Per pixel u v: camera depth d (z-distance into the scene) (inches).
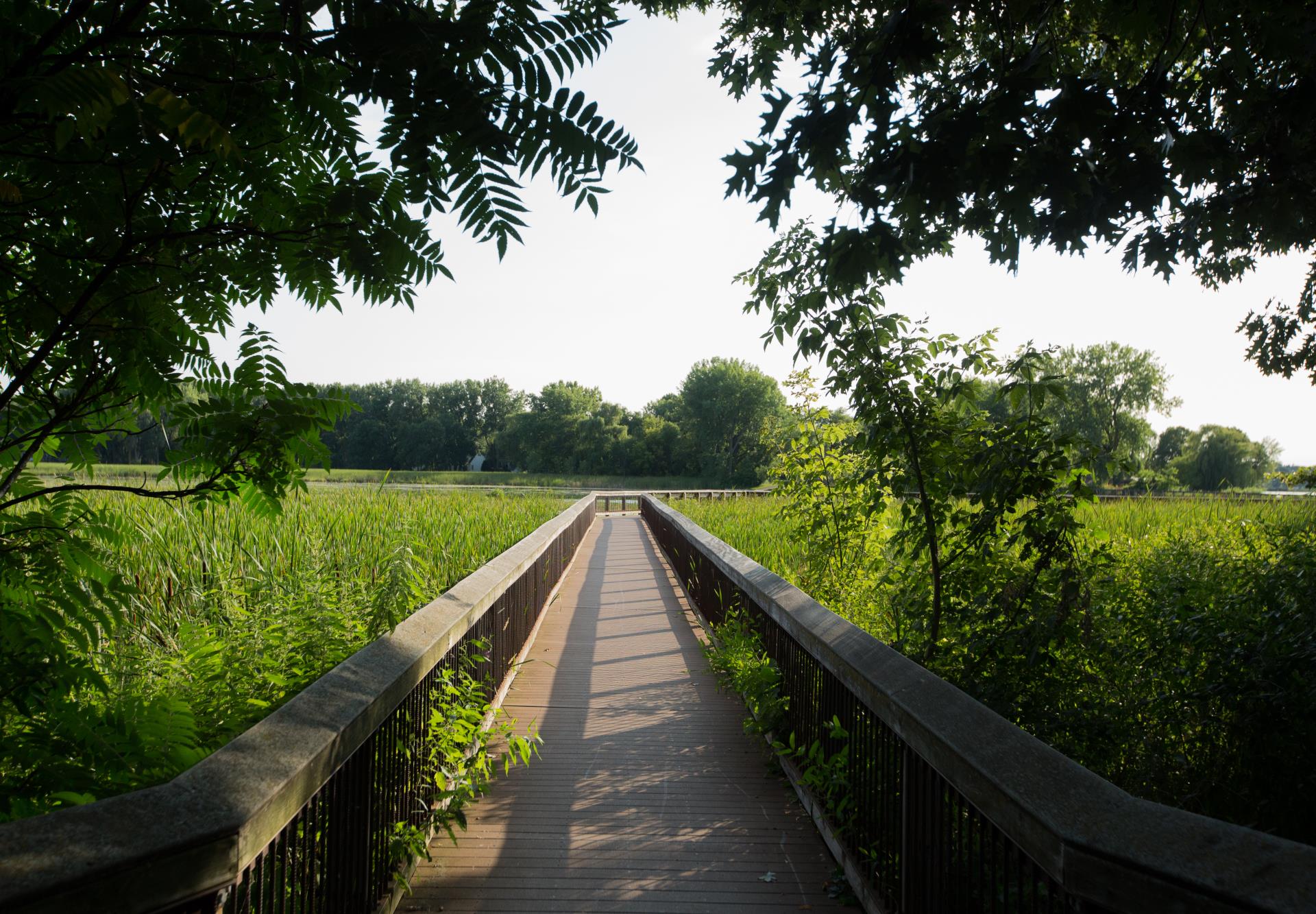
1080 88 98.0
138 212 76.1
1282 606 155.4
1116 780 157.6
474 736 171.3
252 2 67.8
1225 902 50.9
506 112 65.3
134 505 290.4
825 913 129.6
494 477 3002.0
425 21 61.4
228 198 84.0
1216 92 114.7
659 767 197.5
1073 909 64.4
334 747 88.1
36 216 72.4
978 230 125.4
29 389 85.7
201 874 61.3
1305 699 131.0
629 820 165.8
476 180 67.5
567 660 313.1
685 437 3442.4
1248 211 117.4
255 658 145.3
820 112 109.1
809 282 182.5
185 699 127.8
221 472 86.4
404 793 135.3
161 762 90.7
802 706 181.6
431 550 389.4
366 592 211.6
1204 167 103.3
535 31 65.7
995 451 174.7
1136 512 737.6
